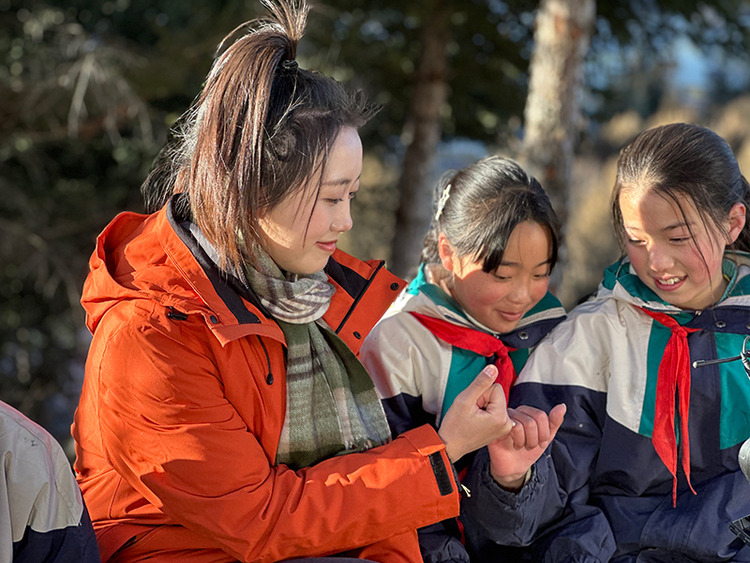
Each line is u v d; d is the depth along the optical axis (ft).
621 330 5.89
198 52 18.80
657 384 5.71
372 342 6.08
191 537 4.75
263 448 4.83
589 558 5.52
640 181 5.37
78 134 19.54
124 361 4.46
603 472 5.86
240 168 4.42
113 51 18.89
